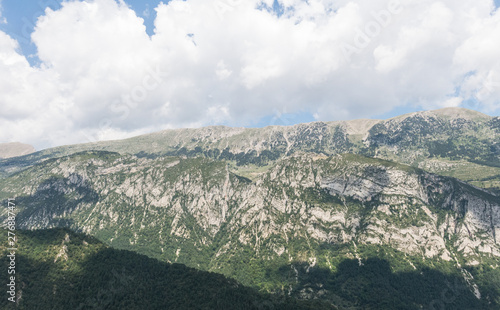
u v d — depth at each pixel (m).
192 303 182.50
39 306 165.75
